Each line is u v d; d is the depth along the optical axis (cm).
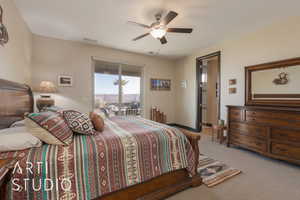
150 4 212
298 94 236
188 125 479
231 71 339
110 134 151
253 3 207
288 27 248
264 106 271
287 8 219
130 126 194
